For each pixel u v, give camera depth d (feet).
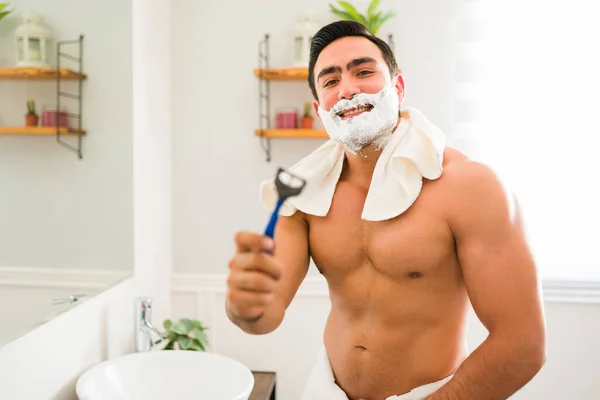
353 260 3.04
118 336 4.89
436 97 6.16
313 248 3.18
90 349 4.33
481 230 2.68
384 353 3.00
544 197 6.16
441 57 6.13
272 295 2.28
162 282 6.20
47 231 3.96
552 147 6.12
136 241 5.27
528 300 2.59
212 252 6.48
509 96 6.12
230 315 2.76
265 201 3.30
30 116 3.89
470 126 6.15
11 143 3.71
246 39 6.28
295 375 6.41
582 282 5.98
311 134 5.93
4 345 3.20
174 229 6.49
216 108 6.36
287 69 5.84
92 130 4.54
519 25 6.07
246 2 6.26
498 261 2.63
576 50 6.05
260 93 6.27
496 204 2.69
